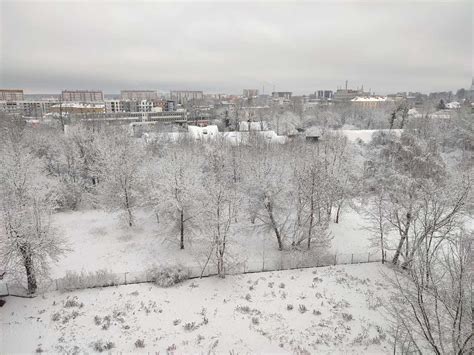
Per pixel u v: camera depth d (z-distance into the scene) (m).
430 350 19.19
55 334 21.28
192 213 34.53
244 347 20.45
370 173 50.31
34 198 28.11
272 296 25.81
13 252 25.19
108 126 73.62
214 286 27.14
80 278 26.28
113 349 20.14
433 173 40.59
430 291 16.47
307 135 75.12
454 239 23.42
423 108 118.56
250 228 37.44
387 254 33.84
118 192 39.56
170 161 38.56
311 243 34.62
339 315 23.53
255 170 36.38
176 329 21.95
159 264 31.25
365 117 108.06
